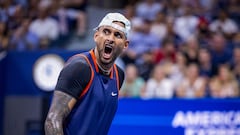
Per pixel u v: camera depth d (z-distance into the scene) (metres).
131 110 17.77
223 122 17.34
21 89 22.70
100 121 9.20
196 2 29.91
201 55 22.52
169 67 22.36
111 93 9.30
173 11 28.95
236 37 26.98
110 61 9.06
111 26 9.01
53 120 8.42
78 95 8.73
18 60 22.70
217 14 28.28
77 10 28.73
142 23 27.48
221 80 20.92
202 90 20.67
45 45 27.09
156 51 23.67
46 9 28.30
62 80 8.66
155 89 21.38
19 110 22.53
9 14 29.25
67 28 28.23
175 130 17.56
